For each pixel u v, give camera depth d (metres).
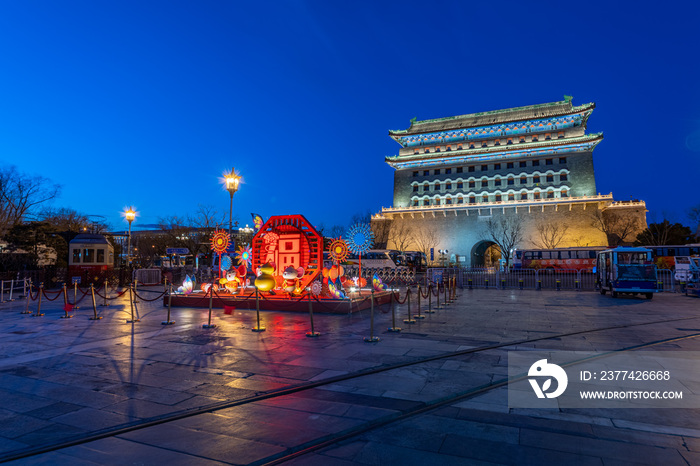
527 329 12.51
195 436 4.95
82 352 9.45
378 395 6.38
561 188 70.06
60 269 30.50
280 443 4.73
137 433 5.04
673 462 4.24
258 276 18.28
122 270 32.28
